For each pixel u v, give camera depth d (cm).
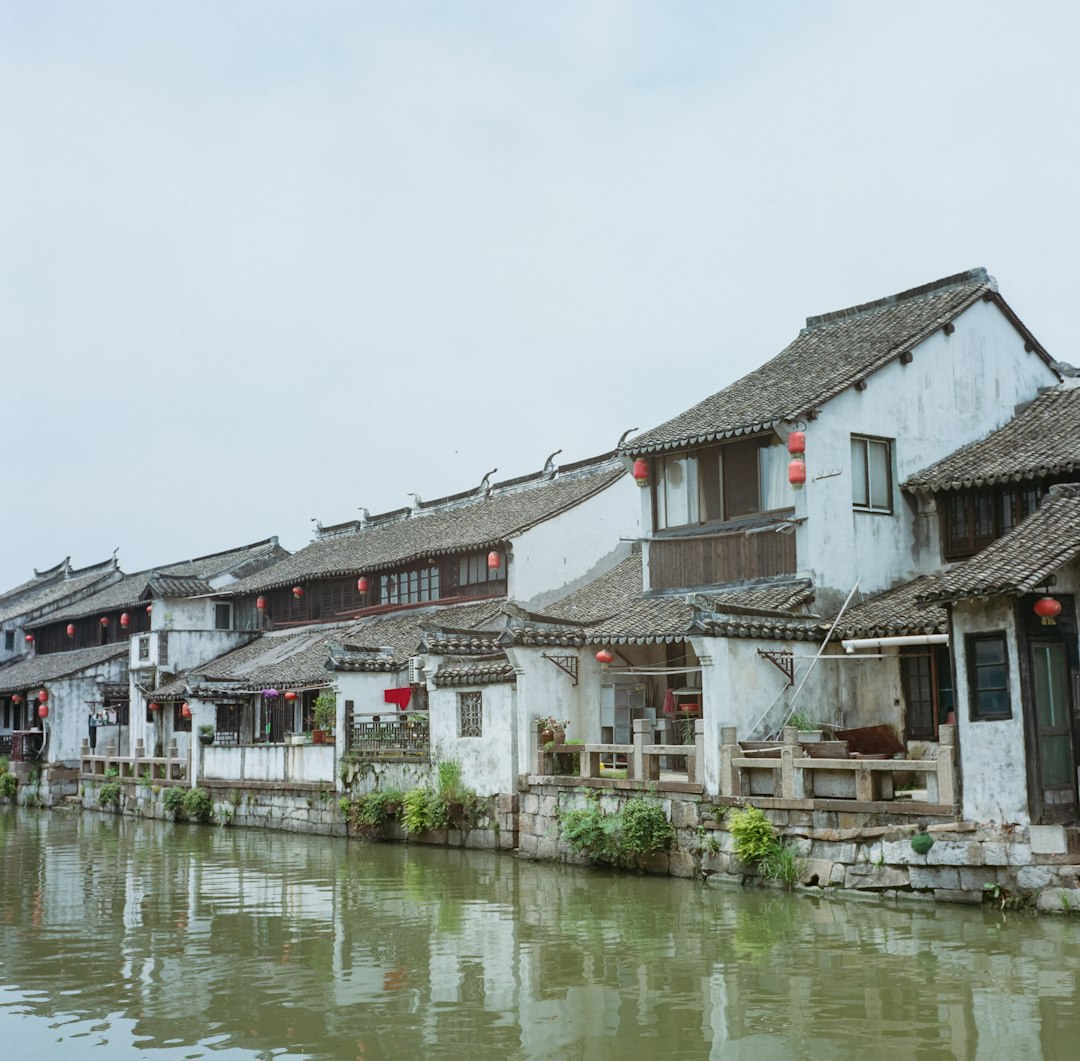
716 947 1436
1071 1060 1007
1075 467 2064
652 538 2548
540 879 2016
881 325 2603
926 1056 1030
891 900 1666
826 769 1788
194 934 1619
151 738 4362
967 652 1648
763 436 2348
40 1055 1088
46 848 2811
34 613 5941
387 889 1972
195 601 4691
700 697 2475
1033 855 1534
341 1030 1150
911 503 2402
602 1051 1074
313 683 3353
